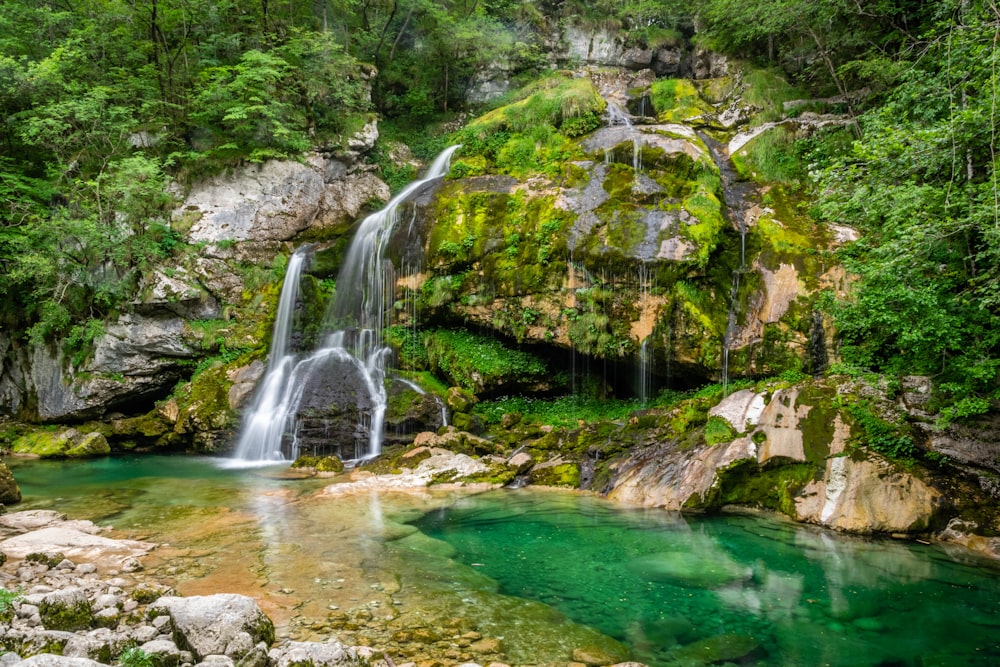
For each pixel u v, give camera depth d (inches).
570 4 965.8
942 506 313.4
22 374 650.8
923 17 573.3
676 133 636.7
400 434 513.0
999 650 201.6
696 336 472.1
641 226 502.3
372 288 609.0
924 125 370.6
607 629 212.1
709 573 266.8
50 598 178.7
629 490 390.9
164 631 178.4
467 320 562.9
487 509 367.2
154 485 424.2
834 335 430.0
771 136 605.9
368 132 799.7
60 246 604.1
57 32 739.4
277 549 282.4
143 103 696.4
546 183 575.5
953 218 302.2
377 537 306.7
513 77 927.0
